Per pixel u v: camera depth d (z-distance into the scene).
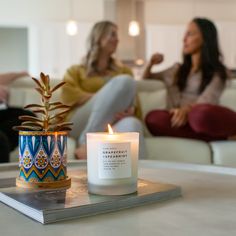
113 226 0.54
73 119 2.34
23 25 6.68
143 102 2.69
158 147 2.11
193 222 0.56
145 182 0.77
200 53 2.73
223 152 2.09
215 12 7.41
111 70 2.81
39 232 0.52
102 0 6.88
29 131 0.74
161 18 7.26
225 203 0.67
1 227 0.54
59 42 6.61
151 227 0.54
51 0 6.68
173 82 2.84
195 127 2.19
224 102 2.72
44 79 0.77
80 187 0.74
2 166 1.09
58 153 0.74
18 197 0.65
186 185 0.84
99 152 0.65
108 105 2.09
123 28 7.06
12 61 7.82
